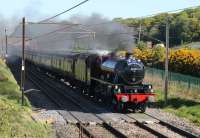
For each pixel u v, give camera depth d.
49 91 41.31
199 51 50.66
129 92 30.03
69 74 44.88
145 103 30.16
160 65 56.69
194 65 47.69
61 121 25.80
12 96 33.62
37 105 32.47
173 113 29.78
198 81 41.44
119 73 30.36
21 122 21.58
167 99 35.06
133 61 30.58
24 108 27.61
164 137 21.92
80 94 39.09
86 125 25.31
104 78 33.41
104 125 25.44
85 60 37.12
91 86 36.09
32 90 42.00
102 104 33.50
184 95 38.41
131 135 22.56
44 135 21.16
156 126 25.30
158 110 31.12
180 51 51.03
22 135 19.62
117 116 28.17
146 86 30.47
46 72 63.78
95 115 28.28
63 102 34.03
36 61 72.06
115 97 30.22
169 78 49.44
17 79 54.22
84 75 37.69
